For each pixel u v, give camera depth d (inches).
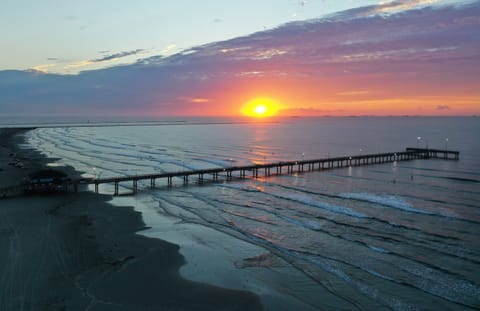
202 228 1300.4
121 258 975.0
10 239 1067.9
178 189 2026.3
